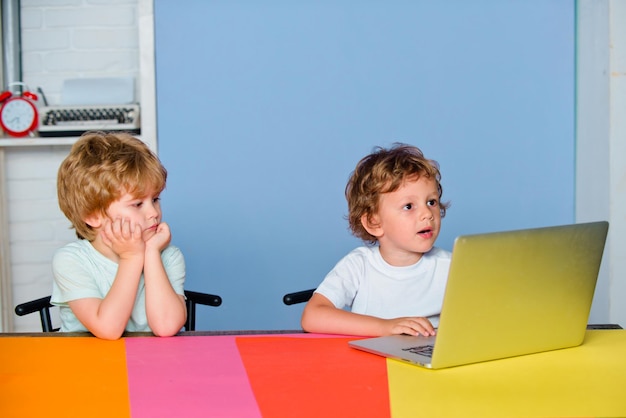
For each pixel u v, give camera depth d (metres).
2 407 0.92
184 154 2.74
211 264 2.77
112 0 2.95
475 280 1.06
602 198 2.55
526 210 2.80
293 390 0.99
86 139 1.62
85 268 1.57
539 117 2.79
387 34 2.74
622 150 2.47
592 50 2.60
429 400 0.94
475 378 1.04
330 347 1.25
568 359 1.14
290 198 2.77
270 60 2.73
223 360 1.15
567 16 2.75
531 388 0.99
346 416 0.88
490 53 2.76
